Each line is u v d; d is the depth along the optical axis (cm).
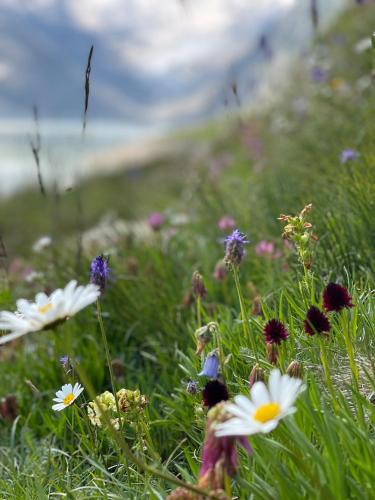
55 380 107
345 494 47
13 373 114
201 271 126
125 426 82
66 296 46
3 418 101
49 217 389
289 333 71
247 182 187
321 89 211
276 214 127
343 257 93
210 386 57
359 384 65
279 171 172
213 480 46
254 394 42
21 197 461
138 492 65
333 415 55
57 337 46
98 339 112
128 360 109
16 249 248
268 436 58
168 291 119
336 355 68
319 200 111
